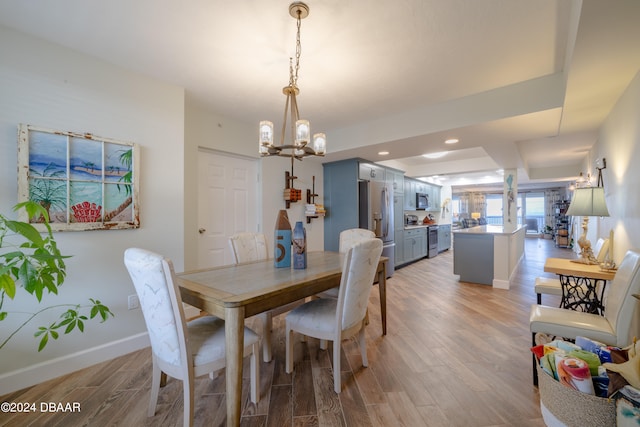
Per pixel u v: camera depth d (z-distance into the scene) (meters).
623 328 1.48
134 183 2.19
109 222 2.06
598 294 2.85
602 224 3.39
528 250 8.51
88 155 1.97
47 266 1.54
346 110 3.06
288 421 1.43
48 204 1.80
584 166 5.14
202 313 2.90
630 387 0.94
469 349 2.20
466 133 2.94
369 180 4.80
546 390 1.15
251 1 1.49
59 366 1.84
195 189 2.99
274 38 1.81
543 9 1.55
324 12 1.57
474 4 1.51
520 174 6.50
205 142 3.09
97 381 1.79
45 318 1.81
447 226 8.47
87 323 1.98
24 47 1.75
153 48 1.93
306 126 1.67
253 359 1.55
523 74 2.28
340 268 2.03
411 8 1.54
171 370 1.34
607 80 1.86
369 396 1.63
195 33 1.77
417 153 3.96
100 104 2.05
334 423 1.41
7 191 1.68
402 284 4.31
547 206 12.02
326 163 4.84
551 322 1.70
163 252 2.39
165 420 1.44
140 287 1.29
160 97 2.38
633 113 1.87
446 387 1.71
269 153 1.84
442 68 2.18
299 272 1.91
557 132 2.94
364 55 2.00
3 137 1.67
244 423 1.41
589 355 1.14
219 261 3.31
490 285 4.19
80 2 1.50
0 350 1.66
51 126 1.83
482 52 1.97
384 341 2.35
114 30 1.74
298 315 1.83
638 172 1.83
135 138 2.23
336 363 1.66
